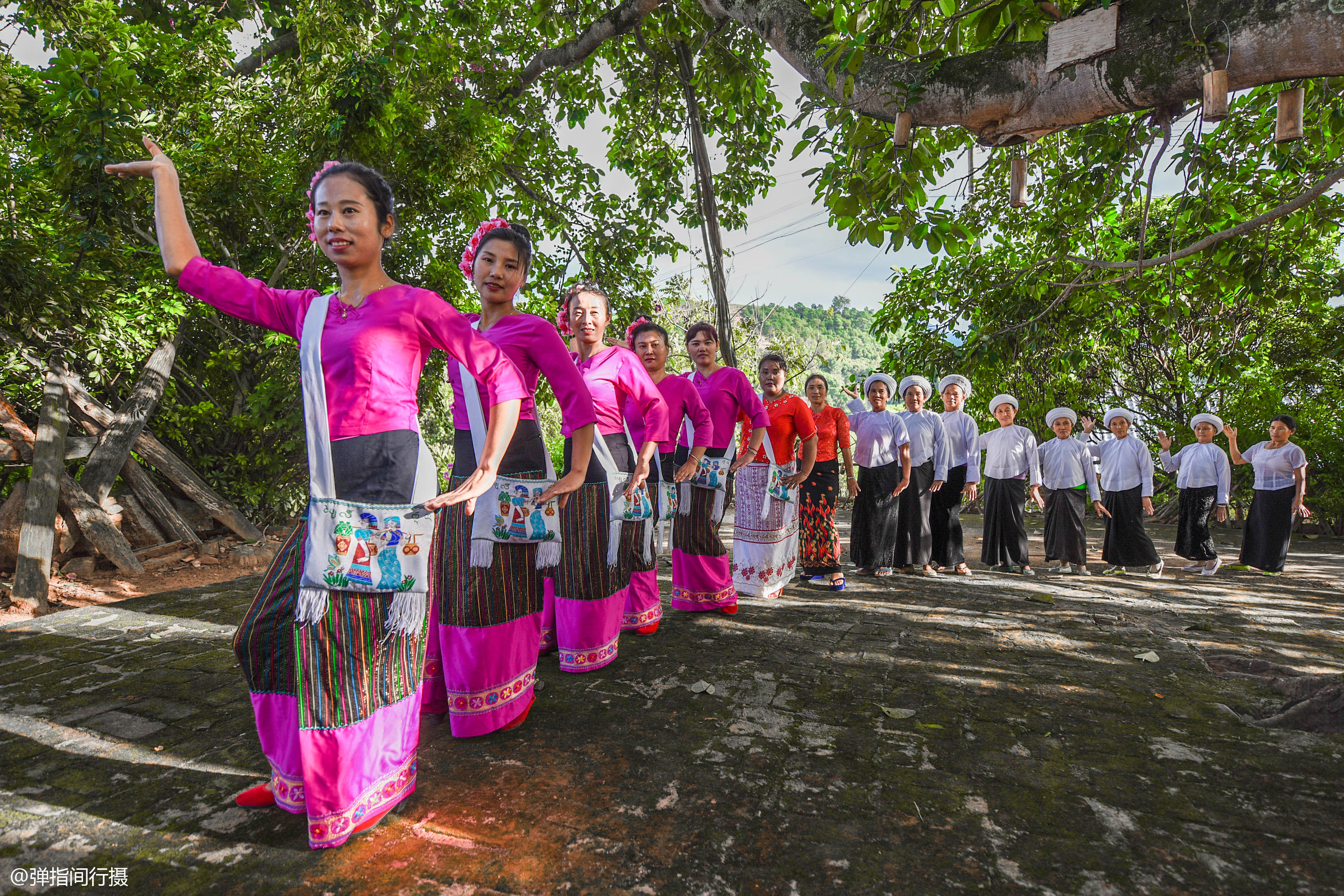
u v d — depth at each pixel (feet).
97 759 7.46
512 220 34.24
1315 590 17.90
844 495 62.85
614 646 10.69
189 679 9.99
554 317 33.65
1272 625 13.65
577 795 6.73
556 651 11.48
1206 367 37.86
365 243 6.01
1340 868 5.61
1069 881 5.43
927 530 19.17
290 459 29.58
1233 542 32.89
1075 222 20.17
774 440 16.01
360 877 5.46
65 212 19.19
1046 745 7.95
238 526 26.14
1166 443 22.15
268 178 25.93
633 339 14.11
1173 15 7.79
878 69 10.93
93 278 19.53
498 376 6.38
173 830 6.10
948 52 11.77
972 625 13.35
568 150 33.53
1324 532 37.65
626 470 11.08
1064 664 10.94
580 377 7.93
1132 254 21.26
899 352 29.35
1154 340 39.40
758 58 25.59
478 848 5.85
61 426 20.13
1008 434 20.39
